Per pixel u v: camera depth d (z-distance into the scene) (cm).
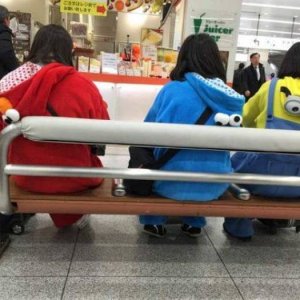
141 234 220
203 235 225
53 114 161
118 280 174
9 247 196
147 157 171
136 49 436
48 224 226
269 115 189
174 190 168
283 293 172
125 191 172
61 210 165
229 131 144
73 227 223
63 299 158
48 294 161
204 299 164
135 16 595
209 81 170
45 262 185
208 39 179
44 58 170
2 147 146
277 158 187
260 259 201
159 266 188
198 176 156
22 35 582
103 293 164
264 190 184
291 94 184
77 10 433
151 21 600
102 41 596
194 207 171
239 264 195
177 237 220
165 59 435
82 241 207
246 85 718
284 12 1341
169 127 142
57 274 175
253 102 201
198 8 460
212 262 195
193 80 172
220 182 159
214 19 466
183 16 489
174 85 174
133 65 425
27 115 158
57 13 549
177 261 193
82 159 173
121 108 407
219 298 166
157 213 170
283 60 198
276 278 184
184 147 143
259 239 226
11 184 178
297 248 217
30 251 194
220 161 171
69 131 138
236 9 465
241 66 785
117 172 152
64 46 174
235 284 177
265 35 1819
